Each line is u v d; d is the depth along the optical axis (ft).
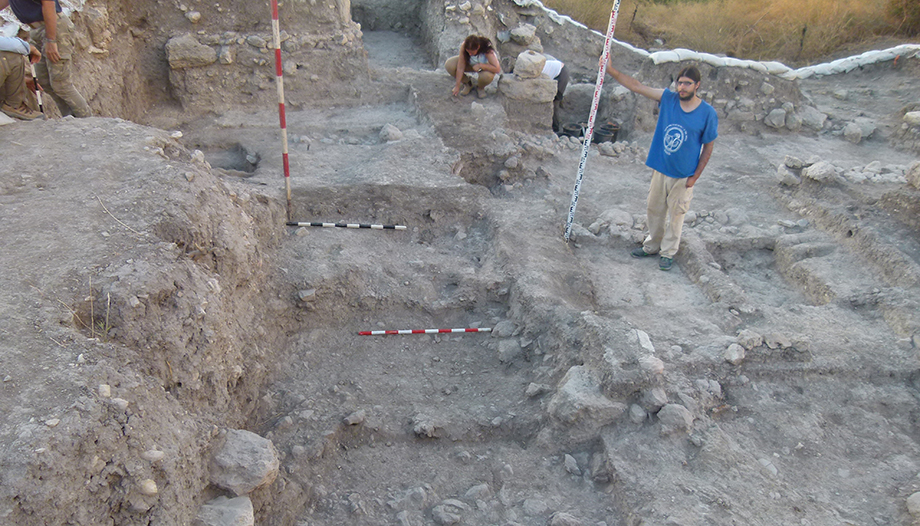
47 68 17.92
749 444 12.55
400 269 17.53
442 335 16.21
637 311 16.20
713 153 27.99
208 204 13.84
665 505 10.80
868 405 13.74
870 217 19.75
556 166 24.85
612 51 37.45
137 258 11.17
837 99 35.40
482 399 14.11
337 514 11.10
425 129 24.62
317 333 15.85
